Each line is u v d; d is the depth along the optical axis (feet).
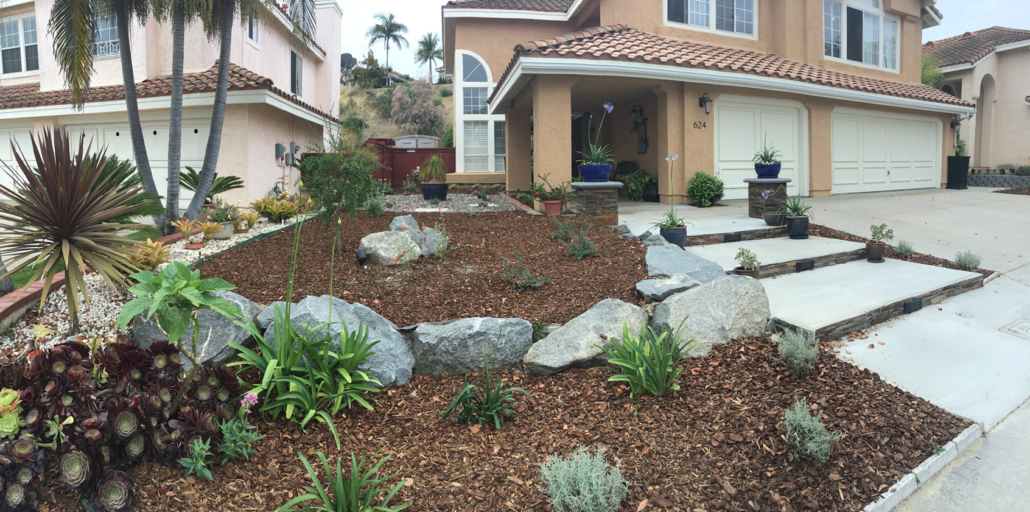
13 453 7.57
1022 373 13.53
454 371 13.75
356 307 13.82
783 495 9.11
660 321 14.67
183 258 22.02
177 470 9.20
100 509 7.99
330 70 64.23
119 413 8.61
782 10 44.39
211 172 28.60
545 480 9.31
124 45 26.73
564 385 13.06
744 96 40.93
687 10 42.16
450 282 18.38
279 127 41.27
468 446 10.59
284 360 11.28
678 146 38.75
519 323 14.32
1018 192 45.39
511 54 55.21
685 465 9.88
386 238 20.68
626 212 34.27
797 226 26.48
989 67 62.95
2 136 43.55
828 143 44.68
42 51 43.68
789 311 16.72
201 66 40.22
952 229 29.35
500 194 47.24
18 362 8.84
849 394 12.18
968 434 11.00
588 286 17.89
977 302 18.79
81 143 14.83
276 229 28.78
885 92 44.24
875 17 50.01
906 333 16.12
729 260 22.04
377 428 11.20
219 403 10.02
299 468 9.71
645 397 12.26
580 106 49.55
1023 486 9.68
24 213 14.26
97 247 14.94
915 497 9.49
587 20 53.06
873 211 34.86
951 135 54.13
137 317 12.95
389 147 58.29
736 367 13.55
